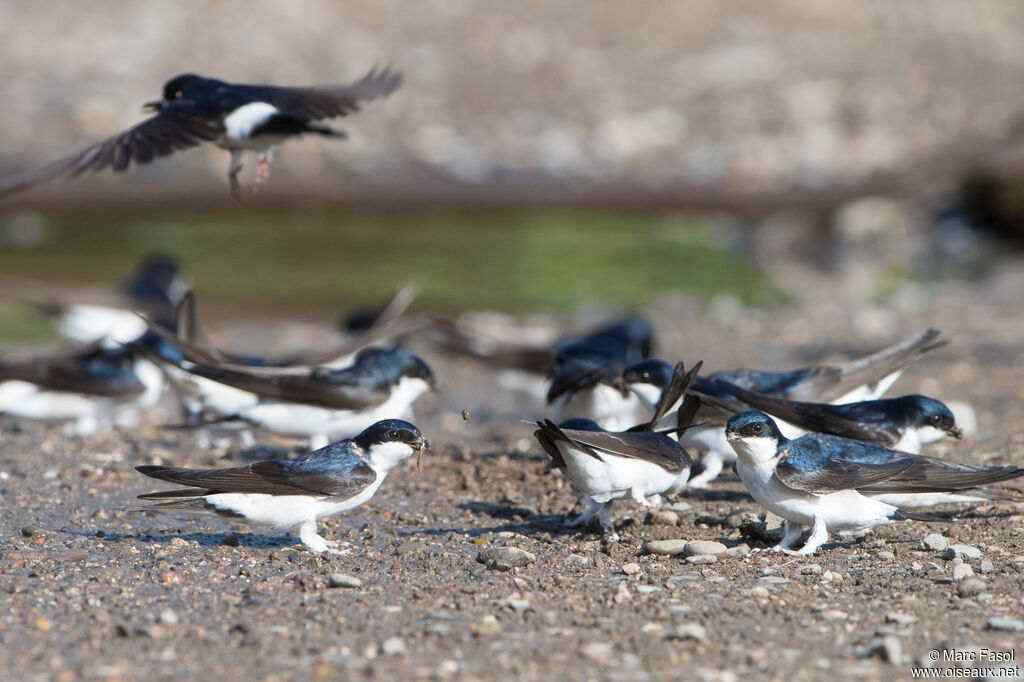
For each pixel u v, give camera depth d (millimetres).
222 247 30094
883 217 34625
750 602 7586
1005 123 37750
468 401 16688
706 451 11758
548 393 12562
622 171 36125
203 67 42031
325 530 9680
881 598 7672
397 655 6668
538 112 40188
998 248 32531
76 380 13461
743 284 27266
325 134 8414
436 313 22594
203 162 33781
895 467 8547
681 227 34594
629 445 8609
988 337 20062
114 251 28781
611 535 9227
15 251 28188
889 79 42469
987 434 13016
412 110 39250
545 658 6617
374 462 8734
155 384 13992
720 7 49406
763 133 38531
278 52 43875
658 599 7668
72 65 40906
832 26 48156
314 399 11336
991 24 48906
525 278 27391
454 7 49219
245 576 8211
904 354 11508
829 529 8844
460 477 11641
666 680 6297
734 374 11406
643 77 43219
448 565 8539
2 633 6941
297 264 28250
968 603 7520
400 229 33188
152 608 7453
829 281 27797
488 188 34375
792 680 6312
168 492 8367
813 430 10250
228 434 13852
